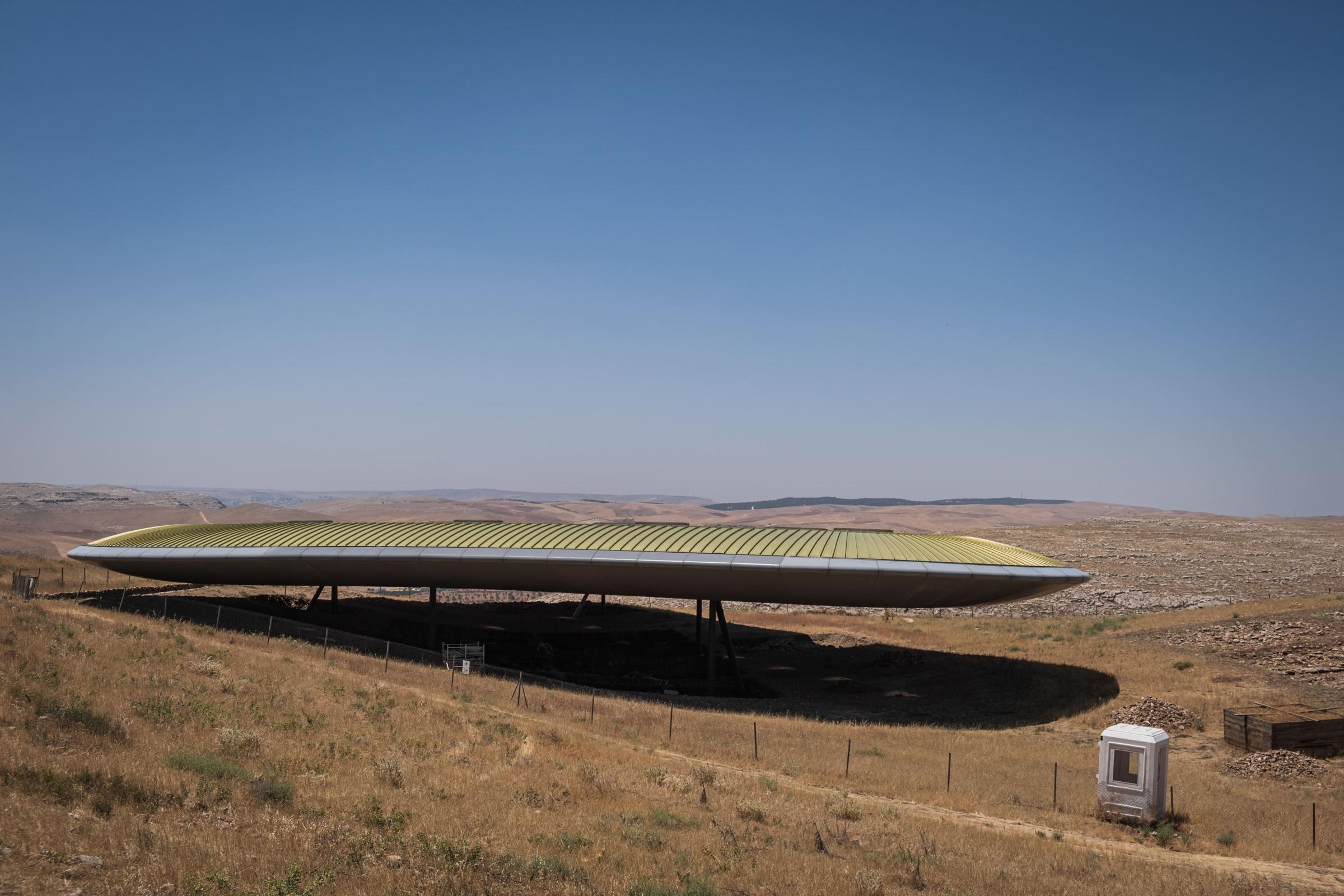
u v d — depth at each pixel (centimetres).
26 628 3047
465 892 1413
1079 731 3969
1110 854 2250
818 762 3195
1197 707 4075
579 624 6862
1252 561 9956
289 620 5806
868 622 7181
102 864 1316
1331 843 2509
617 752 2888
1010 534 12606
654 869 1672
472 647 5284
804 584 4466
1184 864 2205
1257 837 2522
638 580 4734
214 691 2705
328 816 1755
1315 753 3428
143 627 3738
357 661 4081
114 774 1734
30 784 1603
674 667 5753
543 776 2361
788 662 5809
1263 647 4922
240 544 5378
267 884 1317
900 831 2255
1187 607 7262
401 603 7494
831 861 1881
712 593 4797
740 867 1761
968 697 4747
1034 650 5606
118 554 5491
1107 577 8850
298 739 2372
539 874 1536
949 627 6800
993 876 1884
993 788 2986
